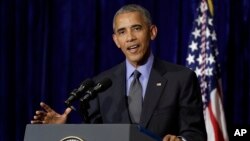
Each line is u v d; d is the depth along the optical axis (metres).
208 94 9.67
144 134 4.26
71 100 5.23
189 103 5.90
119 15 5.98
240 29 10.78
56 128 4.25
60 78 11.30
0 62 11.52
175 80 6.02
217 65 9.87
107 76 6.29
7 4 11.62
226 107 10.62
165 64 6.28
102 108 5.99
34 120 5.15
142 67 6.18
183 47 10.86
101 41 11.27
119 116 5.86
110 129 4.08
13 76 11.57
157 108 5.83
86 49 11.24
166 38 10.91
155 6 11.05
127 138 4.02
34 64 11.41
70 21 11.31
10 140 11.47
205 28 10.00
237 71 10.72
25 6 11.59
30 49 11.43
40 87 11.40
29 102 11.38
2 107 11.48
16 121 11.45
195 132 5.73
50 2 11.44
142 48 5.94
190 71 6.16
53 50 11.35
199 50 9.95
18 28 11.53
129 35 5.86
